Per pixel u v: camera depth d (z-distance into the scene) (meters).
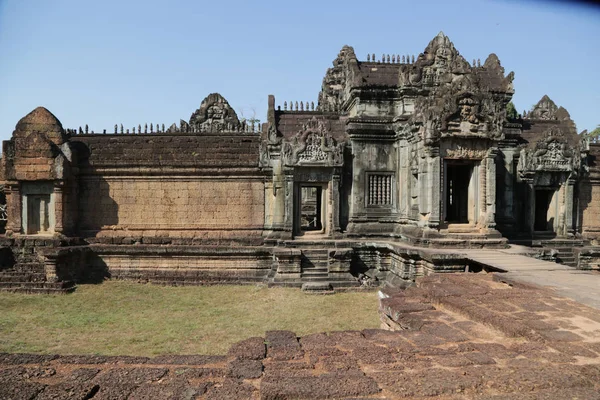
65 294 16.78
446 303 8.91
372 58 21.62
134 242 19.70
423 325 7.73
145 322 13.03
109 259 19.44
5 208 24.42
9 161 18.83
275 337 7.27
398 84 20.00
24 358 6.43
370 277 18.80
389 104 20.09
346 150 19.77
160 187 19.95
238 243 19.58
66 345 10.96
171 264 19.42
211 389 5.23
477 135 16.83
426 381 5.23
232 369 5.77
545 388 5.13
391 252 18.48
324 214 19.66
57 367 6.17
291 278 17.89
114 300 15.92
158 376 5.65
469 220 17.81
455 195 21.48
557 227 20.58
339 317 13.45
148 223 19.92
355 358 6.13
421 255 15.69
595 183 21.92
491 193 17.12
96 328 12.45
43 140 18.72
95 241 19.67
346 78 22.08
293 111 21.16
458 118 16.91
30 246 18.58
